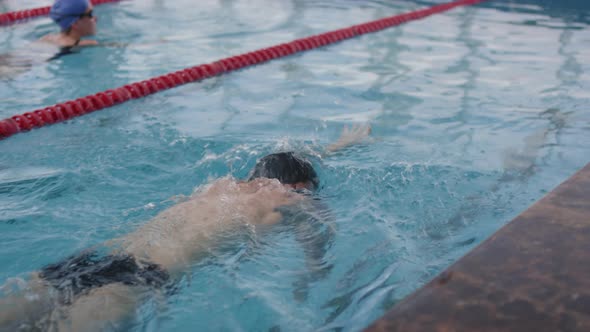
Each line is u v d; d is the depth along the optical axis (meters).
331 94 3.91
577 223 1.20
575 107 3.65
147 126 3.30
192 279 1.75
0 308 1.52
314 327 1.56
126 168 2.69
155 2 7.52
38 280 1.66
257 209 2.16
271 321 1.59
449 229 2.12
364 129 3.18
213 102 3.78
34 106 3.65
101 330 1.49
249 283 1.75
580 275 1.02
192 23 6.34
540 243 1.13
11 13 6.38
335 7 7.54
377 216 2.21
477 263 1.07
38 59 4.75
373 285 1.76
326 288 1.74
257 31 6.03
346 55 5.15
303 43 5.40
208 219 2.06
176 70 4.52
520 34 6.13
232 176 2.57
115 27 6.06
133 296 1.63
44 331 1.46
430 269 1.85
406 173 2.60
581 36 6.07
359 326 1.56
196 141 3.03
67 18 5.18
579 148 2.94
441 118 3.42
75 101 3.66
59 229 2.12
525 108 3.63
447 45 5.55
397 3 7.98
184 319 1.58
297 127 3.25
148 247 1.86
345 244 2.00
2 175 2.62
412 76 4.40
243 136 3.10
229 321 1.59
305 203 2.25
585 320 0.89
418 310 0.94
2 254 1.95
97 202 2.35
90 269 1.72
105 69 4.52
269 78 4.38
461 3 8.06
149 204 2.34
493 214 2.24
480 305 0.95
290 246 1.97
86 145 3.02
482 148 2.93
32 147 3.02
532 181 2.54
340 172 2.59
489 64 4.81
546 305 0.94
